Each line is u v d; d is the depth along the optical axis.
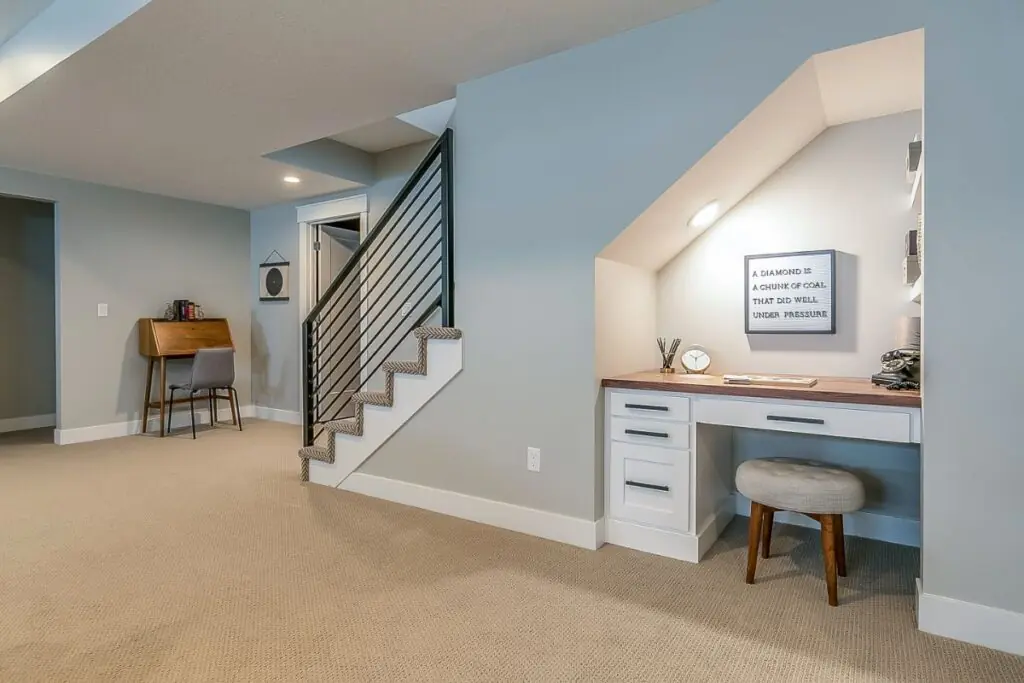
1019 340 1.81
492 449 2.96
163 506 3.24
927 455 1.95
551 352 2.75
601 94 2.57
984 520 1.87
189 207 5.66
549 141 2.72
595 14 2.35
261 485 3.67
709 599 2.19
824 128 2.85
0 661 1.77
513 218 2.85
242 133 3.69
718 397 2.46
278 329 5.95
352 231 6.13
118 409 5.19
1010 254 1.81
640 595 2.22
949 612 1.92
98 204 5.04
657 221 2.67
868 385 2.47
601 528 2.71
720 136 2.30
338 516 3.09
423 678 1.70
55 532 2.84
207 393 5.82
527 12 2.33
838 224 2.84
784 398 2.32
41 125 3.54
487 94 2.92
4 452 4.55
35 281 5.68
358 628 1.97
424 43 2.56
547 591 2.24
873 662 1.78
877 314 2.76
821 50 2.09
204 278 5.78
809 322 2.90
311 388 3.93
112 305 5.14
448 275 3.18
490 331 2.95
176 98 3.13
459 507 3.08
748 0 2.23
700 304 3.19
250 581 2.32
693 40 2.35
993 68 1.83
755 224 3.04
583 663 1.78
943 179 1.90
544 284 2.76
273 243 5.97
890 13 1.97
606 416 2.72
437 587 2.28
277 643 1.87
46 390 5.76
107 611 2.08
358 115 3.40
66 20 2.66
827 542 2.15
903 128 2.68
